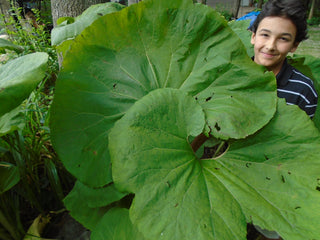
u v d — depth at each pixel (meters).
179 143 0.62
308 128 0.66
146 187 0.53
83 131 0.68
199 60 0.74
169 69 0.73
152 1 0.70
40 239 0.86
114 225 0.68
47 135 1.06
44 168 1.00
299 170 0.63
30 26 2.17
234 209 0.56
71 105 0.68
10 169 0.84
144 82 0.72
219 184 0.60
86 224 0.76
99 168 0.66
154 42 0.73
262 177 0.63
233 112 0.66
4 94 0.57
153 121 0.60
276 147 0.66
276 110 0.69
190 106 0.66
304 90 0.83
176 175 0.57
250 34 1.24
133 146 0.56
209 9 0.71
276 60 0.78
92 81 0.70
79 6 1.46
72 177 1.04
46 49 1.71
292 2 0.70
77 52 0.69
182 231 0.50
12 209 0.88
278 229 0.54
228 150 0.68
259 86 0.70
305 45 3.36
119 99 0.71
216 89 0.72
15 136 0.85
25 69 0.68
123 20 0.70
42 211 0.93
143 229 0.50
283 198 0.59
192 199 0.55
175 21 0.72
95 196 0.72
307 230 0.53
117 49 0.72
